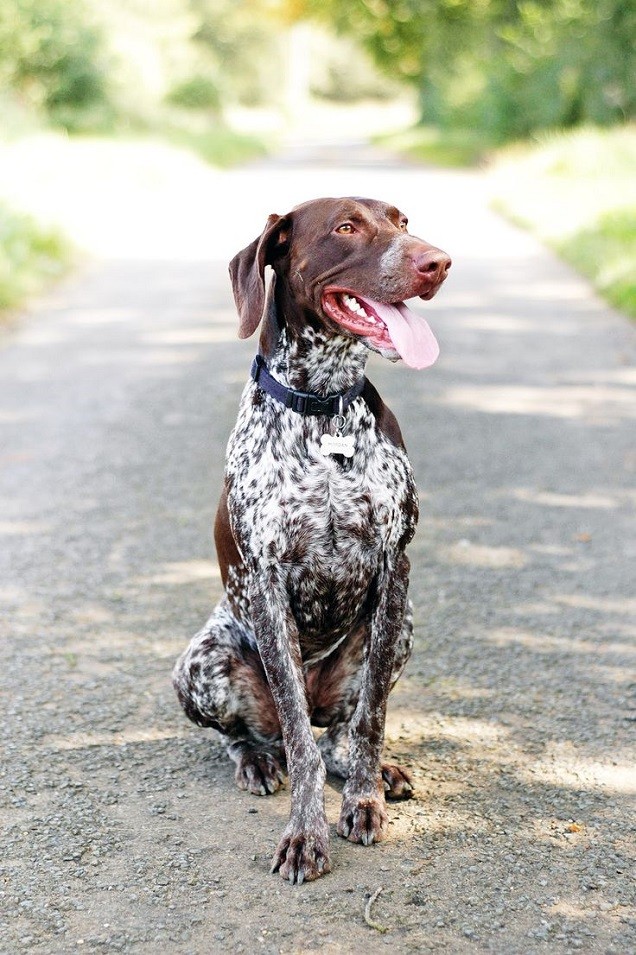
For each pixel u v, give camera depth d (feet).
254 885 10.44
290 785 11.61
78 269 48.78
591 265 46.29
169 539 19.57
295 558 11.85
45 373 31.68
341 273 11.51
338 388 11.82
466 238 55.77
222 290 43.96
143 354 33.86
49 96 111.86
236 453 12.25
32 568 18.33
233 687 12.33
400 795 11.94
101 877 10.53
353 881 10.50
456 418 27.25
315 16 147.43
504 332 36.94
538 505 21.30
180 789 12.19
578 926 9.79
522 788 12.11
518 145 98.63
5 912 10.01
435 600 17.17
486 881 10.46
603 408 28.04
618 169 71.67
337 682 12.82
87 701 14.08
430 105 157.79
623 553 18.97
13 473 23.15
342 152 129.39
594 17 91.20
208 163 98.17
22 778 12.28
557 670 14.88
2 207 50.65
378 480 11.82
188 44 183.93
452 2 123.54
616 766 12.51
